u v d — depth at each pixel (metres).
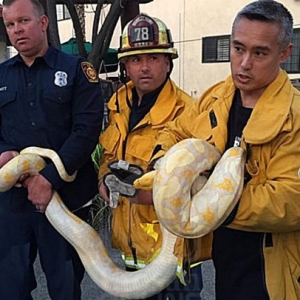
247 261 2.10
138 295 2.49
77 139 2.85
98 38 5.54
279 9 1.92
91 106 2.89
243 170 1.96
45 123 2.89
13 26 2.81
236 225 1.98
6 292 3.06
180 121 2.43
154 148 2.47
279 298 2.02
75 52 8.19
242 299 2.11
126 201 2.80
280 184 1.90
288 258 2.05
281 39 1.92
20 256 3.04
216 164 2.02
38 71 2.90
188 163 1.96
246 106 2.09
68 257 3.01
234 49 1.99
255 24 1.91
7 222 3.02
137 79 2.75
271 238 2.04
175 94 2.78
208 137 2.17
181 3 15.34
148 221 2.71
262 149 1.98
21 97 2.91
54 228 2.94
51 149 2.91
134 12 5.84
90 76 2.94
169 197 1.93
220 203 1.90
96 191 3.18
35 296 3.89
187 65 15.48
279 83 2.00
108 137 2.88
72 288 3.02
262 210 1.89
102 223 4.82
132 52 2.69
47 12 5.43
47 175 2.80
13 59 2.96
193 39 15.20
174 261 2.38
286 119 1.92
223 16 14.25
